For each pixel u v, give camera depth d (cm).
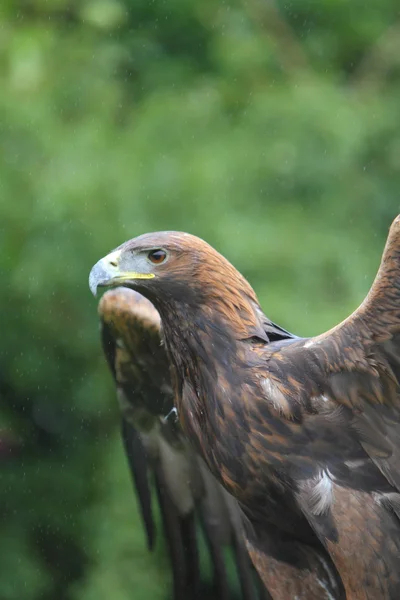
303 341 659
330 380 645
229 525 838
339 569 642
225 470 671
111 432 1481
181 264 664
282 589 700
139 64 1625
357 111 1505
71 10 1602
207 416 669
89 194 1363
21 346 1455
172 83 1598
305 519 664
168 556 856
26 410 1545
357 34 1680
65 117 1488
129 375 807
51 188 1374
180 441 835
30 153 1425
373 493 644
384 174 1520
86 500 1521
